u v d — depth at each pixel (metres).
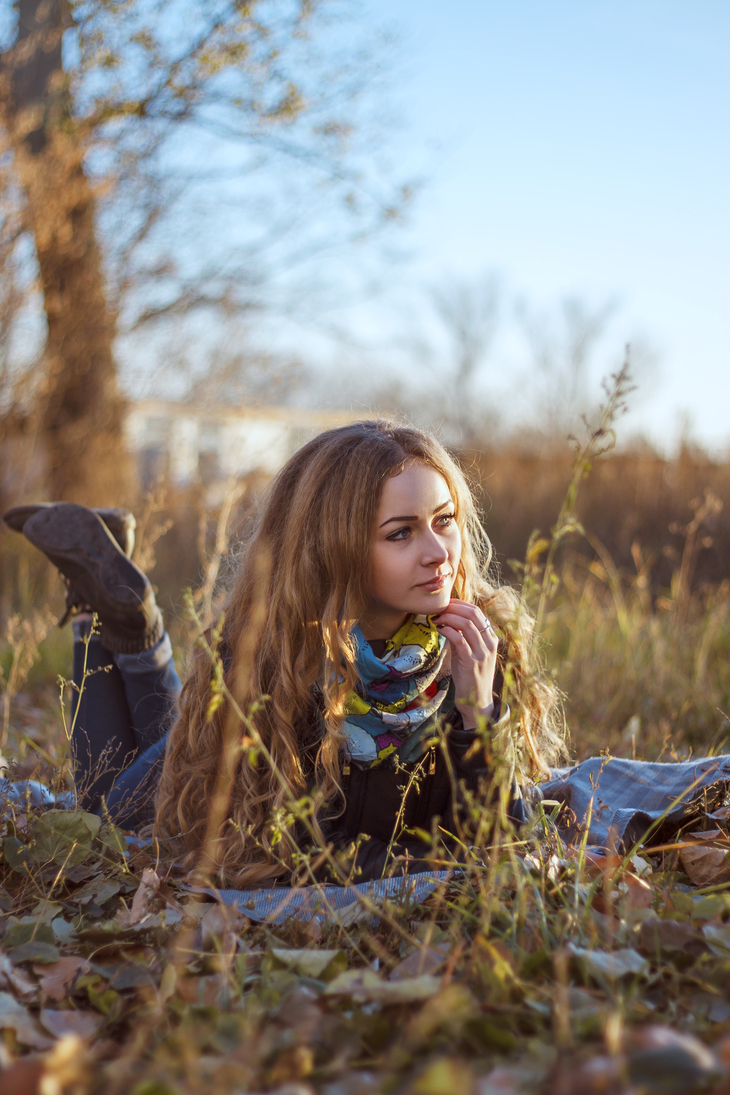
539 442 8.60
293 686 1.80
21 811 1.85
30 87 6.88
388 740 1.77
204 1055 1.07
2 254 5.90
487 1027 1.04
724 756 2.02
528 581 1.63
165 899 1.56
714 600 4.58
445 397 21.64
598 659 3.65
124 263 7.14
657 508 6.50
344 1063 1.04
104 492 7.13
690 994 1.21
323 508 1.80
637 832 1.83
